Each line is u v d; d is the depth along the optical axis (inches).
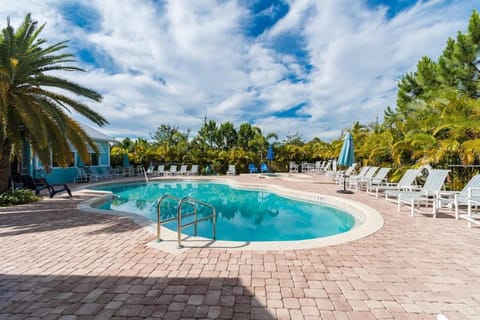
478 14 386.3
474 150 297.3
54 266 131.7
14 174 452.8
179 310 93.5
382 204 304.8
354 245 161.9
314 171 958.4
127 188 601.3
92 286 111.3
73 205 306.8
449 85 449.7
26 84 335.3
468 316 89.8
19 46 317.1
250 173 900.0
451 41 452.4
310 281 115.0
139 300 100.3
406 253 148.6
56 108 339.0
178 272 123.9
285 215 338.0
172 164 900.0
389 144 539.8
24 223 219.0
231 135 1228.5
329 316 90.1
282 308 94.9
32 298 102.3
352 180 462.9
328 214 339.9
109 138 783.7
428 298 101.1
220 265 131.7
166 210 377.4
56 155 356.2
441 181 254.5
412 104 507.2
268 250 152.9
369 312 92.3
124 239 174.1
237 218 324.8
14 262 136.9
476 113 335.0
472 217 207.3
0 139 322.0
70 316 90.7
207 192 537.3
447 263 134.3
